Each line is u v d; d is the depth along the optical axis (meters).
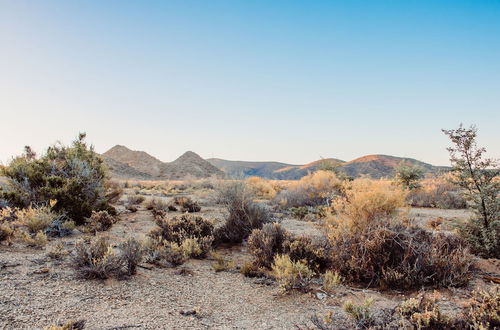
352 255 5.26
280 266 5.25
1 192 9.06
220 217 11.66
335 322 3.48
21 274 4.52
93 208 9.91
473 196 6.48
